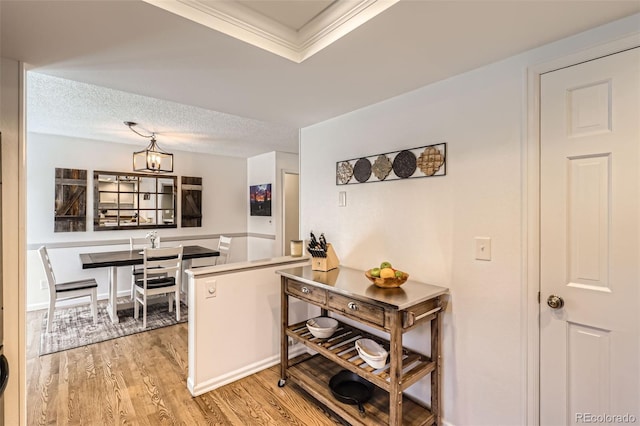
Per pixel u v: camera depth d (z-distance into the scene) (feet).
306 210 9.28
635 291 4.03
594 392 4.34
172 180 16.80
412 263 6.50
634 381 4.04
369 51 4.86
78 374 7.98
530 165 4.83
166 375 7.95
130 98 8.80
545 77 4.73
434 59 5.13
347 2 4.25
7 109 4.94
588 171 4.37
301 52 5.17
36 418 6.30
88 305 13.67
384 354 5.65
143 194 15.78
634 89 3.99
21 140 5.04
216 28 4.27
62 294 10.90
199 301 7.14
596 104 4.28
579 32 4.34
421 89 6.31
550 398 4.70
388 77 5.82
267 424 6.18
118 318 11.98
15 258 4.91
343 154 8.08
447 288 5.88
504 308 5.15
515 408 5.02
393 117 6.84
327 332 6.84
